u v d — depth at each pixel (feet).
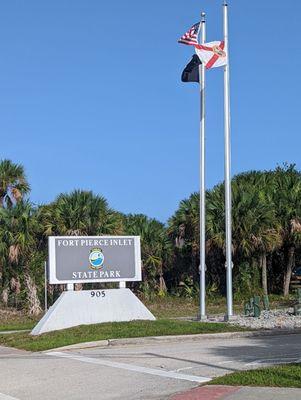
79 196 103.60
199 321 67.51
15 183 108.27
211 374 36.27
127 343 53.11
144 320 64.69
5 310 97.71
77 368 40.63
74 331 58.85
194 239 117.29
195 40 68.49
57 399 31.14
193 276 121.19
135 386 33.68
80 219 101.86
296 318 67.82
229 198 68.33
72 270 63.82
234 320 66.49
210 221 110.63
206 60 68.33
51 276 62.85
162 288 122.01
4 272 98.27
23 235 96.53
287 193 118.11
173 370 38.32
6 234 96.37
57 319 61.82
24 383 35.88
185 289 120.78
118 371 38.75
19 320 87.56
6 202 108.58
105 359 44.50
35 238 100.58
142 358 44.24
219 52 68.59
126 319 65.16
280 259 123.54
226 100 68.59
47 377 37.65
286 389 29.58
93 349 51.03
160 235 123.24
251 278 115.03
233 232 111.04
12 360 46.16
